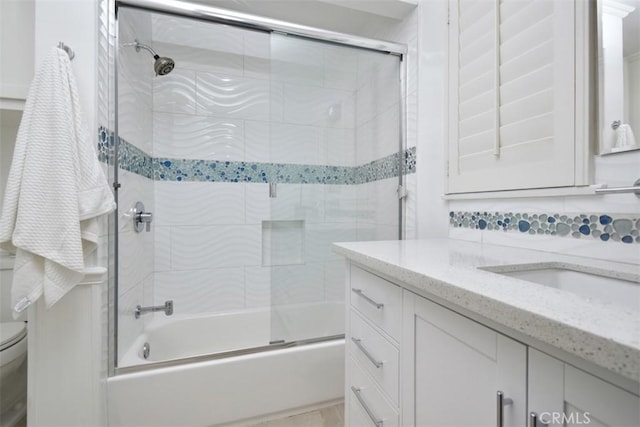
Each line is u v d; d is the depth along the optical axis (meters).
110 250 1.27
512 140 1.07
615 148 0.79
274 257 1.77
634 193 0.74
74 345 1.10
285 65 1.75
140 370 1.25
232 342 2.00
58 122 1.00
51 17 1.09
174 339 1.86
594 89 0.84
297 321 1.75
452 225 1.39
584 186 0.85
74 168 1.01
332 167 1.88
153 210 1.94
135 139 1.59
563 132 0.90
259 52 2.15
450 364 0.59
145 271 1.78
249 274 2.16
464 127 1.30
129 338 1.48
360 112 1.89
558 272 0.83
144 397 1.22
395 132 1.83
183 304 2.02
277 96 1.76
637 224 0.75
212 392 1.30
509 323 0.43
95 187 1.06
